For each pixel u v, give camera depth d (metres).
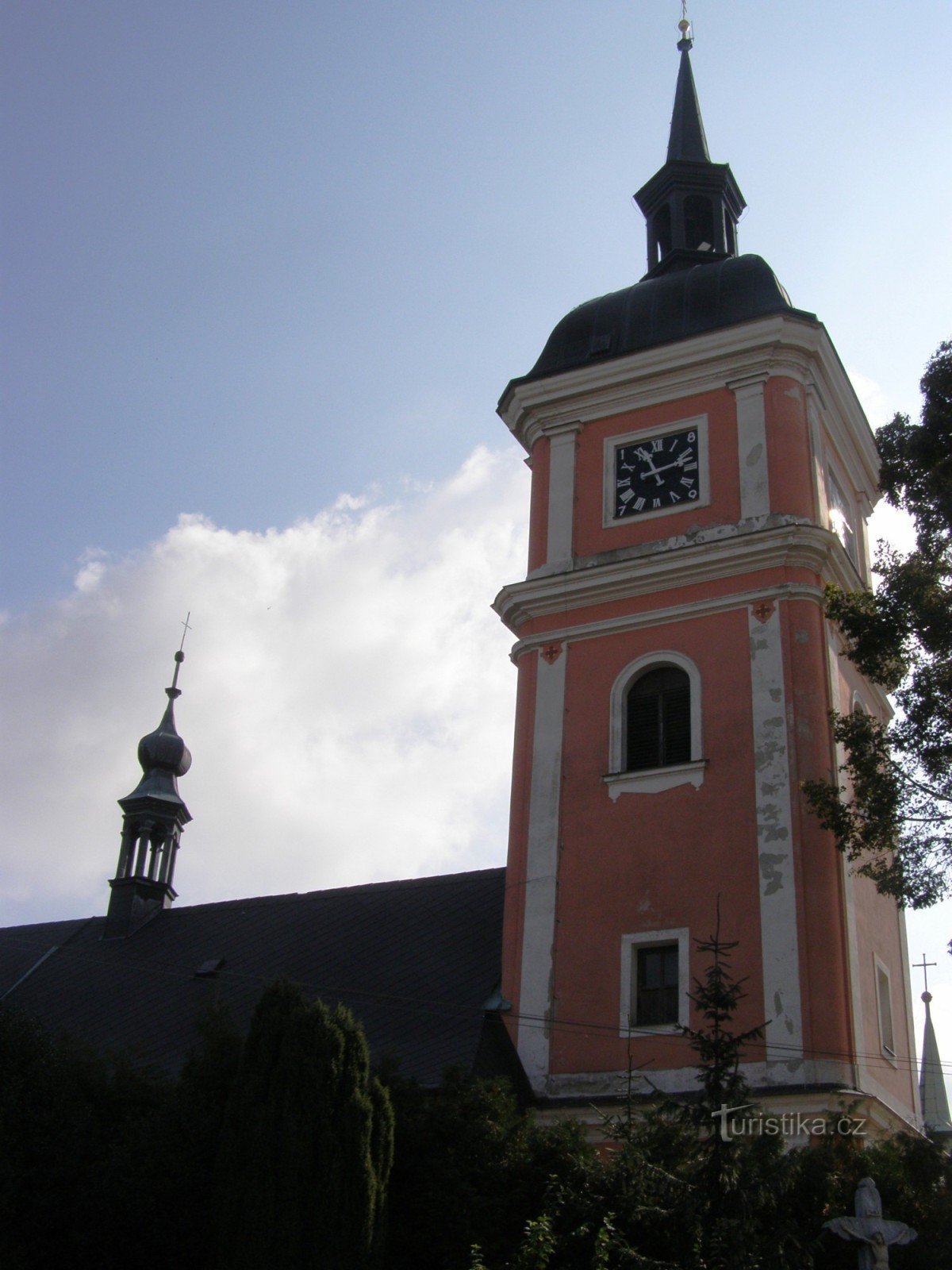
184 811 39.22
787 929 24.98
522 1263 17.53
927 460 24.83
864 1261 18.58
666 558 28.98
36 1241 20.06
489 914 30.91
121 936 36.56
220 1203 18.62
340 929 32.62
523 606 30.38
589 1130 24.41
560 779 28.36
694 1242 17.95
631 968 25.94
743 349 30.91
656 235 37.66
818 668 27.25
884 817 23.45
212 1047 21.22
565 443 32.31
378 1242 18.86
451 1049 25.77
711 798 26.72
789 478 29.47
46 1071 22.02
